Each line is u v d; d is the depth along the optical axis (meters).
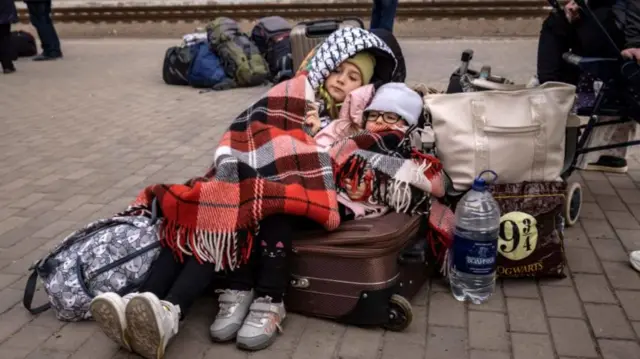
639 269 3.17
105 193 4.47
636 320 2.77
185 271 2.66
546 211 3.00
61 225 3.92
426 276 3.08
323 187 2.77
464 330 2.72
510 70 8.48
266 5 12.62
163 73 8.62
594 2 3.96
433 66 8.88
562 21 4.20
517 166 3.02
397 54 4.21
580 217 3.84
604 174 4.59
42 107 7.35
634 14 3.67
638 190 4.27
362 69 3.37
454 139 3.01
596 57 3.93
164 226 2.74
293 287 2.79
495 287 3.06
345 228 2.76
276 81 5.99
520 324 2.76
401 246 2.73
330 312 2.76
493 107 3.02
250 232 2.64
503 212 2.99
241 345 2.60
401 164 2.86
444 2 11.90
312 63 3.41
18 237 3.75
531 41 11.12
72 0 13.45
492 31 11.95
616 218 3.82
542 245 3.02
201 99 7.58
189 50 8.38
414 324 2.77
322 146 3.11
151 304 2.29
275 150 2.88
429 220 2.99
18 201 4.34
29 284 2.83
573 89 3.04
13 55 10.05
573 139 3.41
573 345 2.61
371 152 2.89
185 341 2.68
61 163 5.18
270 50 8.37
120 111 7.04
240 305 2.70
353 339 2.68
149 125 6.38
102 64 10.38
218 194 2.63
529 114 3.00
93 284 2.75
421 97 3.32
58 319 2.85
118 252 2.73
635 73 3.67
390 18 6.95
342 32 3.39
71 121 6.63
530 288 3.04
